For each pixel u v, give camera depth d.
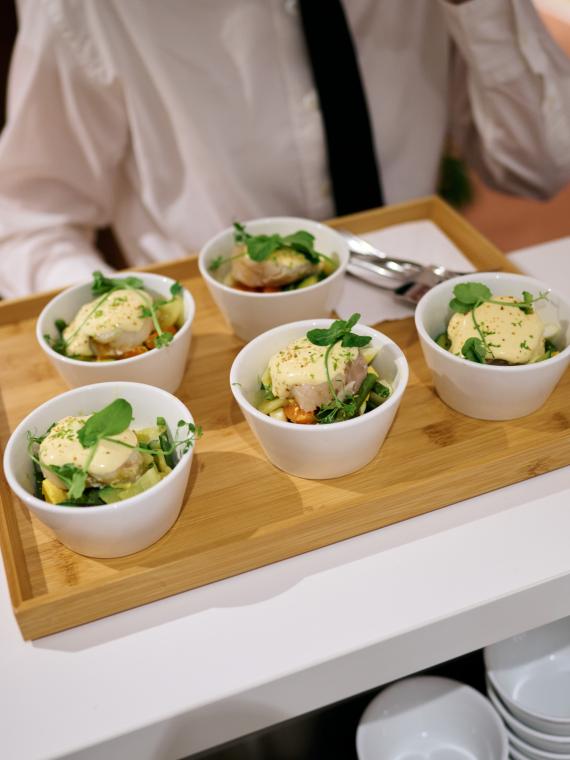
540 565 0.77
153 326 1.00
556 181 1.71
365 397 0.85
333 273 1.07
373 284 1.15
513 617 0.77
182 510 0.83
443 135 1.72
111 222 1.78
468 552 0.79
